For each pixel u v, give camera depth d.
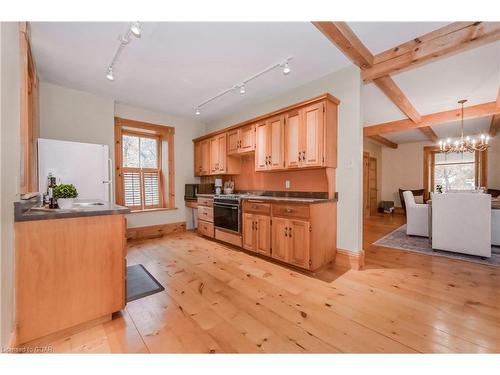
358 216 2.67
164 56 2.49
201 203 4.23
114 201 3.85
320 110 2.67
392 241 3.91
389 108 4.16
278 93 3.52
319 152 2.67
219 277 2.45
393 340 1.45
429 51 2.14
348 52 2.26
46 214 1.41
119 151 3.96
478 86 3.27
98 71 2.85
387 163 7.93
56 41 2.24
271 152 3.27
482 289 2.13
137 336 1.50
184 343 1.43
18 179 1.51
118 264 1.70
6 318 1.16
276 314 1.75
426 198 7.13
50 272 1.43
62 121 3.29
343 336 1.49
